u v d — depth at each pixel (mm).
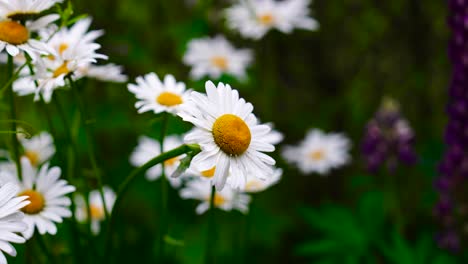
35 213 483
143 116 886
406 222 967
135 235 811
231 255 820
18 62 537
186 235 817
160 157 442
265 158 452
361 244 781
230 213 868
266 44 1090
